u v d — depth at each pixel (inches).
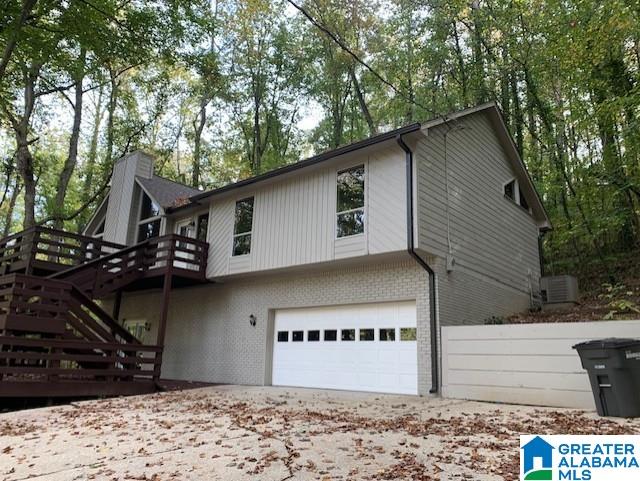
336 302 456.1
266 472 162.7
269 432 230.8
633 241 679.1
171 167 1264.8
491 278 499.5
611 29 533.3
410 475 157.3
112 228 732.0
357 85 1007.6
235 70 1095.6
